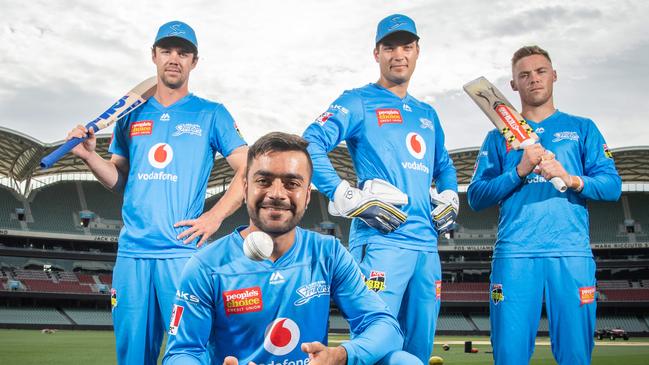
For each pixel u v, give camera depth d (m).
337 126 4.79
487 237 48.28
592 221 48.12
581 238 5.15
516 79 5.46
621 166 43.41
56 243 47.66
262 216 2.80
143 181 4.59
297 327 3.00
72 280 44.88
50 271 45.22
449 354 17.19
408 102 5.10
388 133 4.89
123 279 4.46
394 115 4.95
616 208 48.66
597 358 15.75
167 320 4.39
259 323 2.97
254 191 2.81
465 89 5.50
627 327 43.12
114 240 46.28
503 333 5.12
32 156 40.50
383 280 4.59
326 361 2.74
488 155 5.57
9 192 46.72
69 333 32.53
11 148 39.62
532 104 5.39
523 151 5.28
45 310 42.34
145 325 4.41
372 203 4.42
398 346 3.09
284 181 2.78
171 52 4.70
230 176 44.66
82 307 44.50
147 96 4.78
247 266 2.97
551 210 5.13
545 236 5.11
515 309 5.09
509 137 5.16
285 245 2.99
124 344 4.40
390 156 4.86
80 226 46.22
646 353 18.23
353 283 3.17
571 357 5.03
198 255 3.00
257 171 2.79
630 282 46.12
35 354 17.08
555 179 4.88
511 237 5.21
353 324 3.20
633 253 47.84
